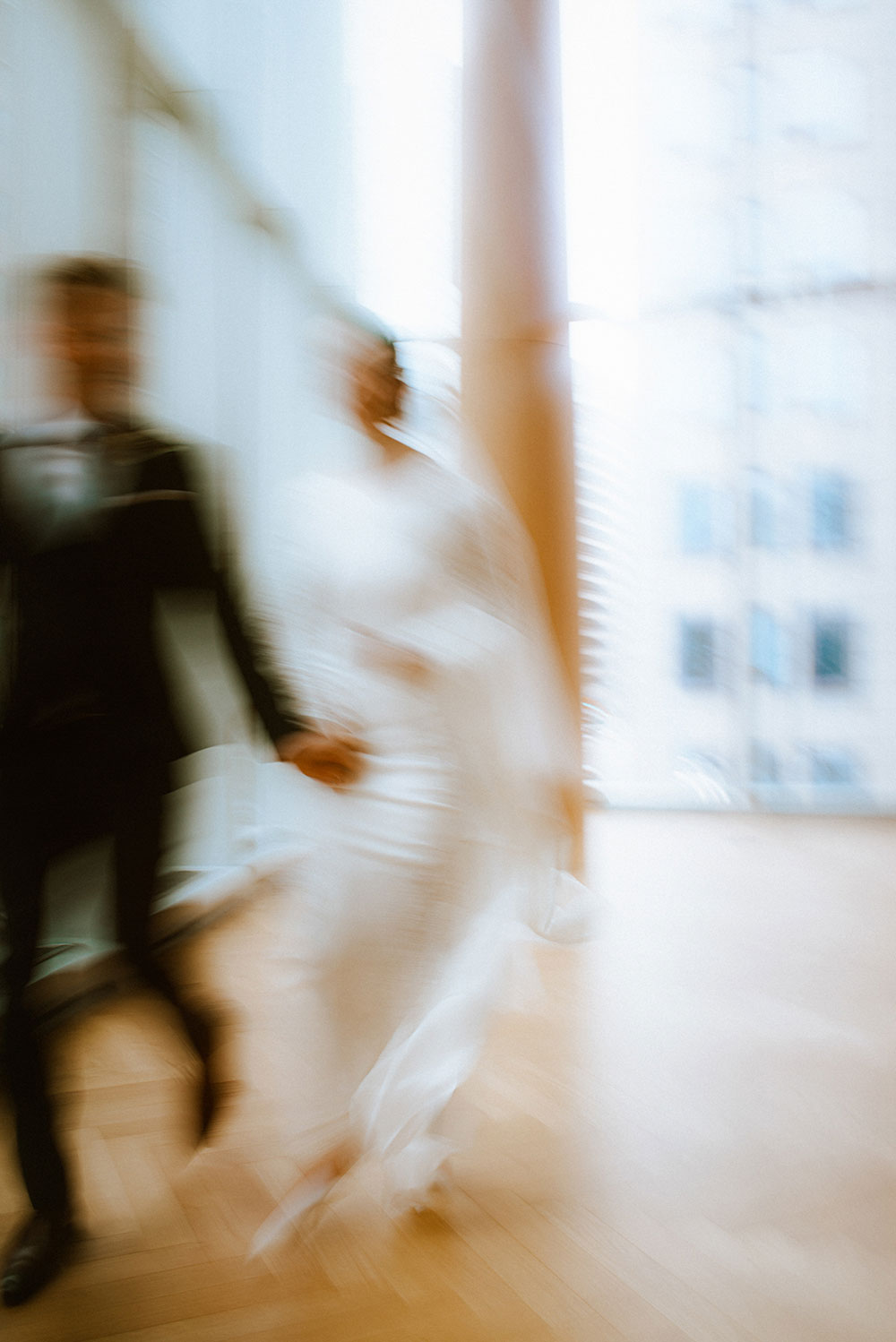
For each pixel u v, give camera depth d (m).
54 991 2.06
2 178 3.44
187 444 1.75
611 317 6.38
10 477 1.64
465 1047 1.97
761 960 3.76
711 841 6.24
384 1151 1.89
